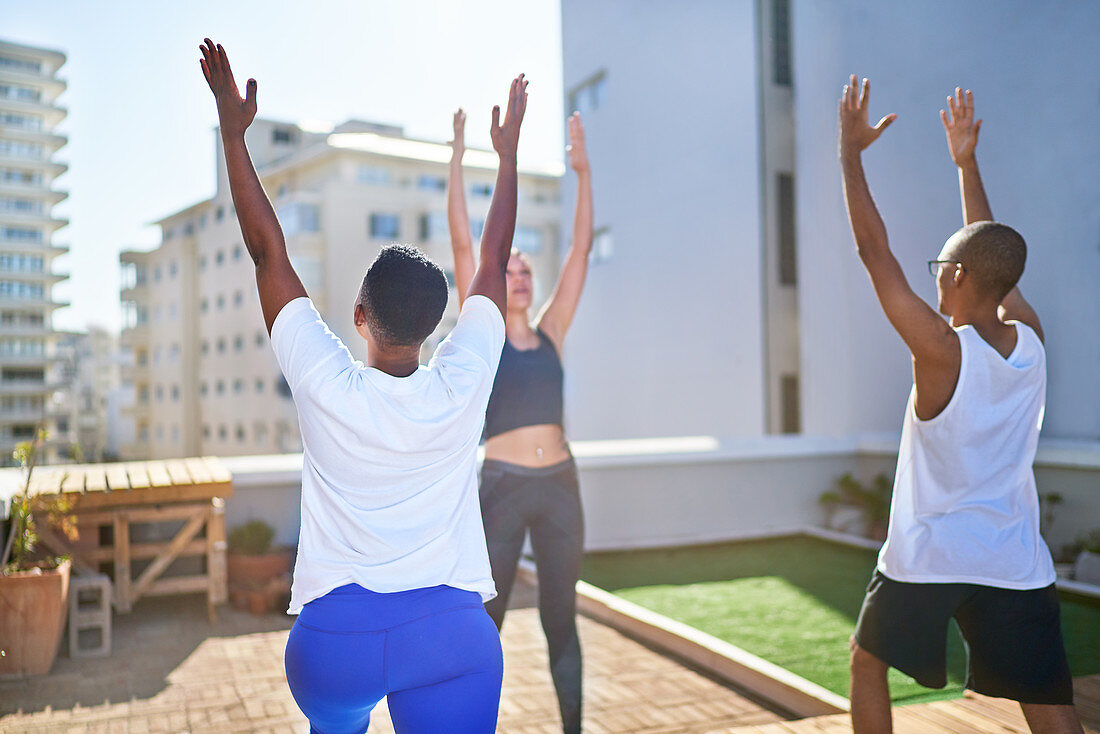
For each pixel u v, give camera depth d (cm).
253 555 498
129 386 3991
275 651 399
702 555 620
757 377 1094
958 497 191
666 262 1277
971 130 239
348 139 3328
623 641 411
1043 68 697
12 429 2948
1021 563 188
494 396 263
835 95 937
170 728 299
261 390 3350
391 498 132
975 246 195
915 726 272
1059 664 189
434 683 133
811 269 967
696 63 1209
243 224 142
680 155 1244
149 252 4000
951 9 777
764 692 334
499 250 163
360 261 3156
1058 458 589
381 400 131
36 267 3039
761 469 708
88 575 418
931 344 186
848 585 522
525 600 491
